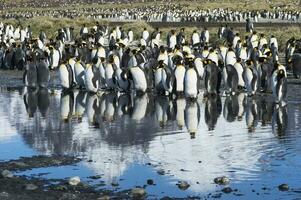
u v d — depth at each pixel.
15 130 20.66
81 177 14.77
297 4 128.62
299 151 17.03
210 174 14.93
